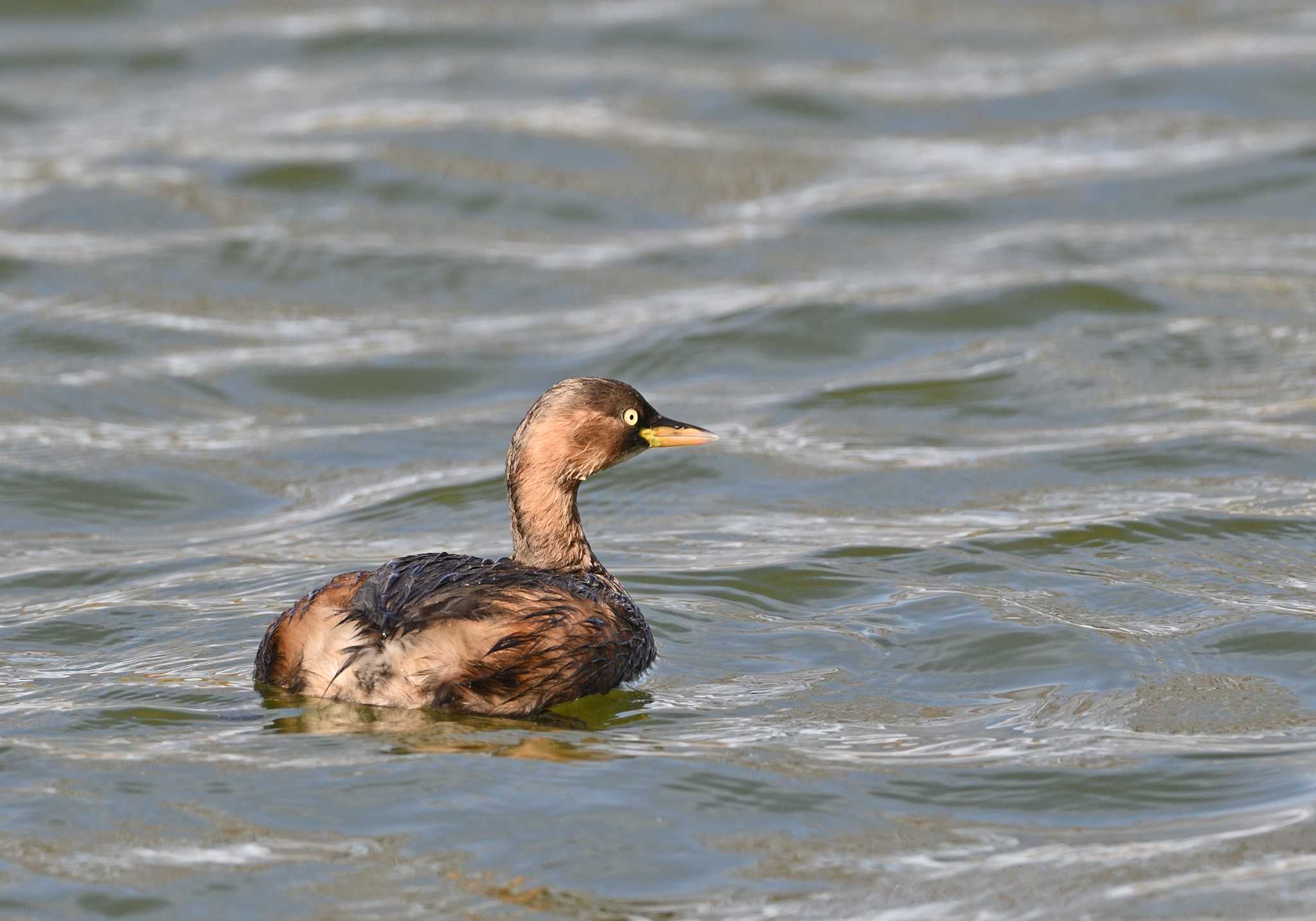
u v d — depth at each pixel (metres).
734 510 15.07
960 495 15.27
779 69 29.94
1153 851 8.49
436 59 30.09
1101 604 12.25
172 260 21.80
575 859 8.29
